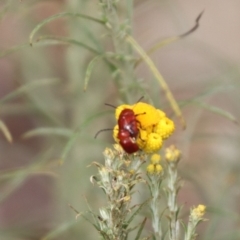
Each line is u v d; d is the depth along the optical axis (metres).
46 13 0.49
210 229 0.44
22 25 0.47
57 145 0.48
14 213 0.64
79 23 0.44
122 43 0.41
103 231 0.35
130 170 0.35
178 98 0.50
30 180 0.66
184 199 0.56
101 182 0.35
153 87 0.43
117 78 0.42
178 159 0.37
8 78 0.66
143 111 0.36
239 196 0.48
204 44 0.57
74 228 0.48
